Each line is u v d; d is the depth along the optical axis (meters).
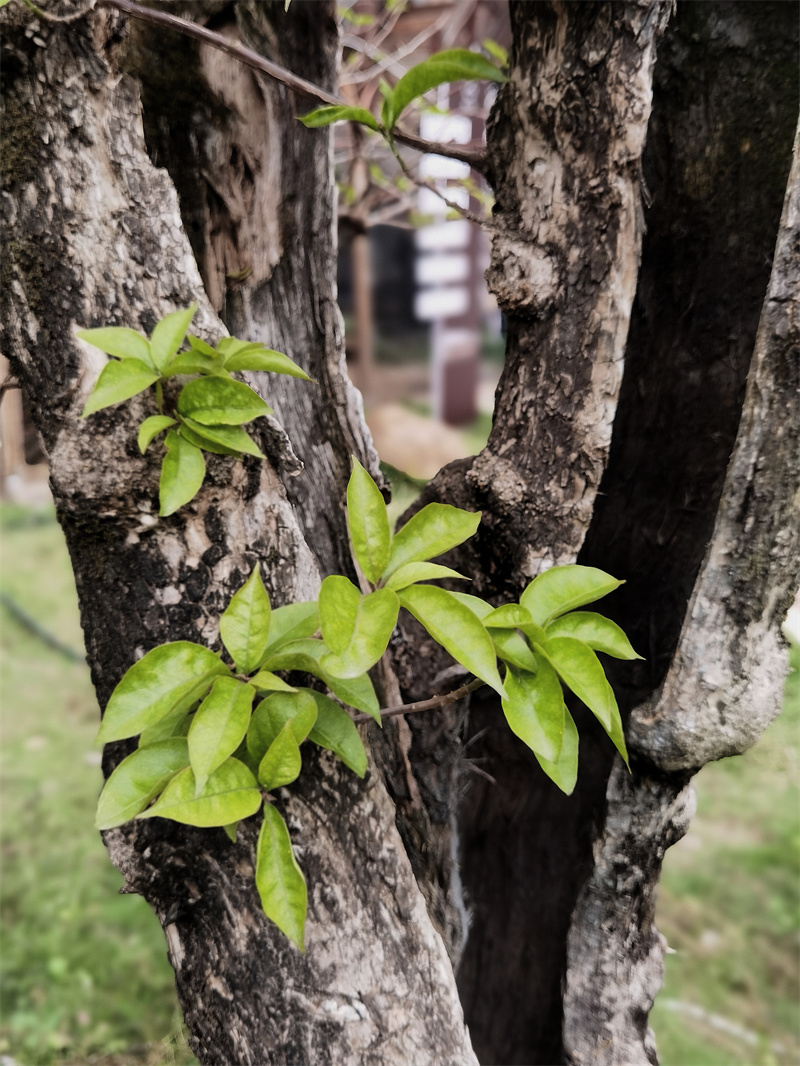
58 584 2.70
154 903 0.54
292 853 0.48
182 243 0.51
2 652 2.32
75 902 1.47
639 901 0.64
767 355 0.48
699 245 0.56
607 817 0.61
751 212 0.55
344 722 0.49
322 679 0.48
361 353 3.77
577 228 0.55
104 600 0.52
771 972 1.36
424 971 0.54
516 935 0.75
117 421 0.48
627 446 0.60
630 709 0.64
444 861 0.72
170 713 0.47
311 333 0.67
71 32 0.47
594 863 0.63
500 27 1.60
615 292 0.55
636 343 0.59
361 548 0.46
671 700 0.55
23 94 0.47
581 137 0.54
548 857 0.72
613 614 0.64
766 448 0.49
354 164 1.06
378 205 1.34
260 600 0.46
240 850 0.52
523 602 0.49
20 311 0.49
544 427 0.59
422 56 1.49
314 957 0.52
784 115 0.53
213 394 0.48
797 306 0.46
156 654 0.45
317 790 0.53
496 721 0.71
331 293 0.67
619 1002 0.65
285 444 0.53
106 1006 1.28
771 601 0.51
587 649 0.45
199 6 0.55
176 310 0.50
